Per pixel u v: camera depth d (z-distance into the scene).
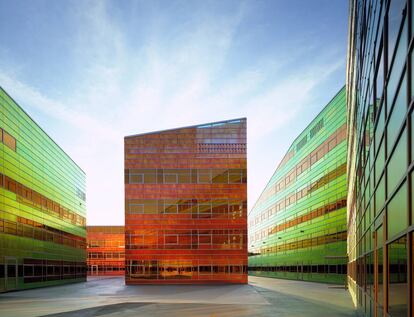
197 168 53.62
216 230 52.38
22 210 47.12
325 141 58.78
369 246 14.04
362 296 17.72
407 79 6.60
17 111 46.09
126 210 52.78
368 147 14.30
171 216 52.66
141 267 51.75
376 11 11.09
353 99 24.66
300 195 69.75
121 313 22.75
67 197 66.38
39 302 30.14
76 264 69.44
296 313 22.33
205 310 23.77
